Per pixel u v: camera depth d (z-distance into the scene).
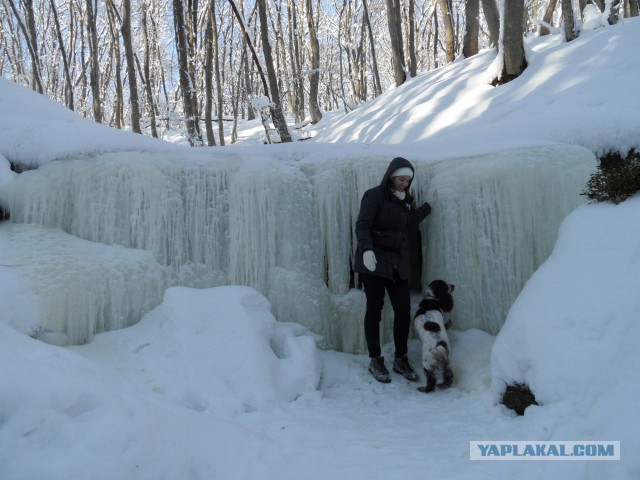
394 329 3.55
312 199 3.99
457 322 3.70
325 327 3.80
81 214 3.63
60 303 3.03
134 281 3.44
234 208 3.81
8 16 16.44
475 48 9.45
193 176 3.82
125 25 9.27
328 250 3.96
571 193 3.53
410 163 3.87
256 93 20.19
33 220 3.58
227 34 18.25
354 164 4.02
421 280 4.10
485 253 3.66
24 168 3.87
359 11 22.41
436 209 3.88
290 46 16.91
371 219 3.47
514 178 3.62
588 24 7.36
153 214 3.64
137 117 9.49
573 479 1.71
